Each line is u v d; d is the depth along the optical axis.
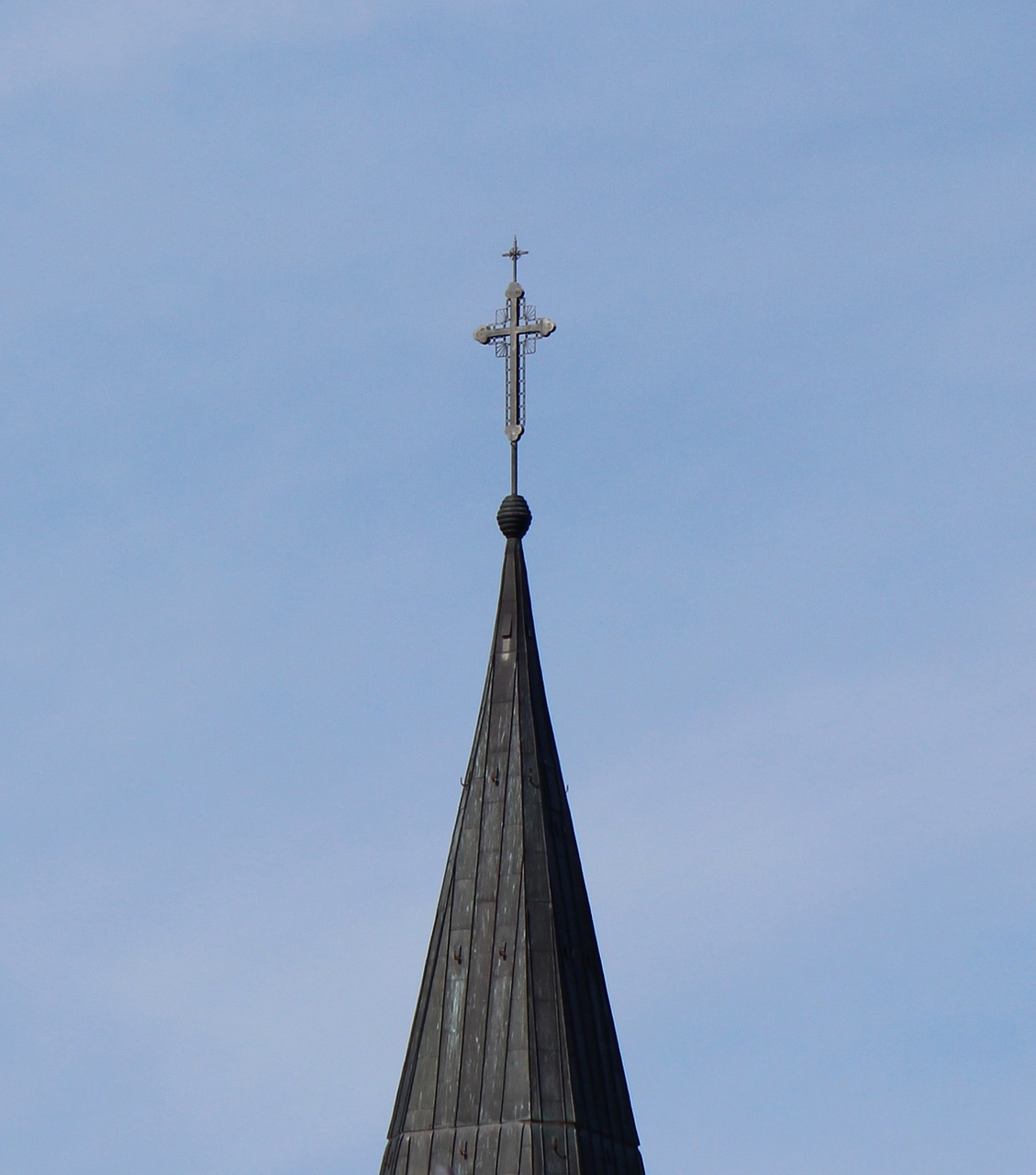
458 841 171.88
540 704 175.62
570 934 168.88
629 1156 165.75
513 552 179.62
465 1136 162.50
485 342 184.75
